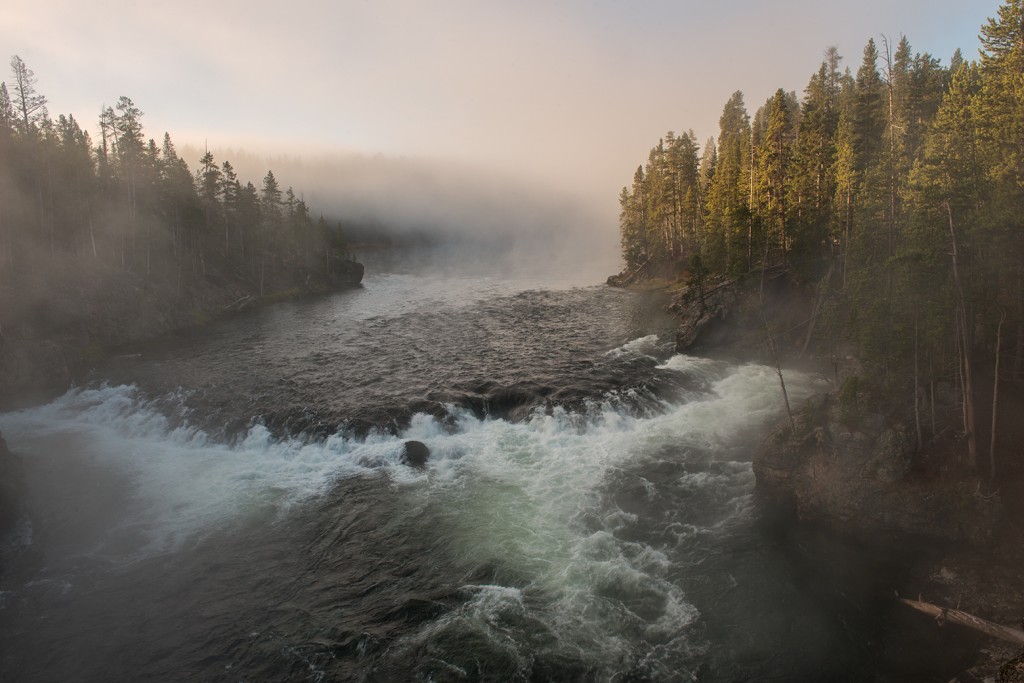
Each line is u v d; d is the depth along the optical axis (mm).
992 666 17016
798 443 27109
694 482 29859
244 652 19203
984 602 19500
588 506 27875
